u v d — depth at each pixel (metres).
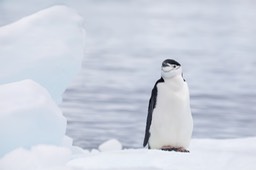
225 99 43.81
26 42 15.12
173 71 15.05
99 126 30.97
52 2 150.00
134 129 30.33
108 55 72.19
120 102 39.72
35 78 15.03
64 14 15.64
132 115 34.91
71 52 15.35
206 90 47.91
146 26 117.06
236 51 81.06
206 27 116.00
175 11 153.38
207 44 89.25
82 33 15.68
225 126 33.50
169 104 15.07
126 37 97.50
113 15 140.50
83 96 41.59
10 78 14.80
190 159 12.70
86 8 155.75
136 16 138.38
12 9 126.25
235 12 151.00
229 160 12.77
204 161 12.62
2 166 12.27
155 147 15.55
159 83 15.31
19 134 12.91
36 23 15.41
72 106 37.31
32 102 13.03
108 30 108.81
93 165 12.11
